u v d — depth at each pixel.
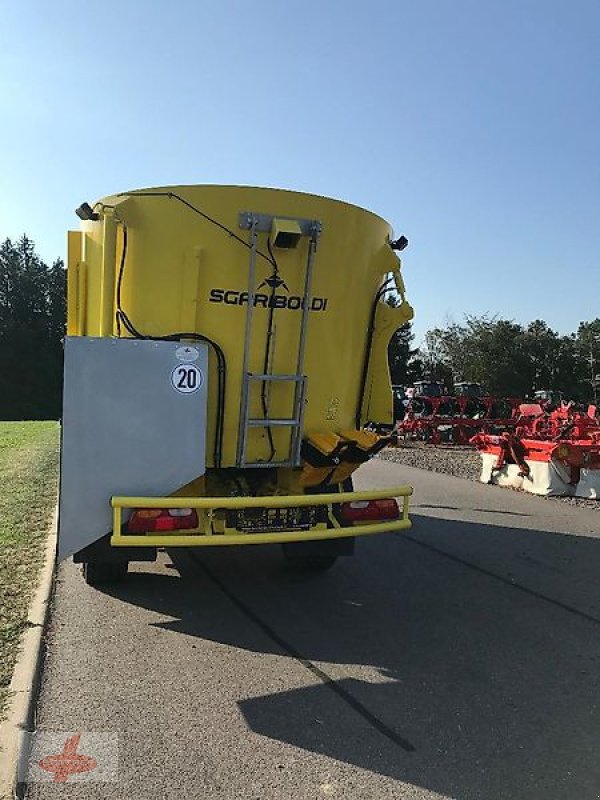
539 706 4.27
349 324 5.99
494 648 5.20
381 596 6.44
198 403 5.08
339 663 4.88
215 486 5.91
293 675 4.66
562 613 6.00
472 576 7.12
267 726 3.95
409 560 7.72
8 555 6.90
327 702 4.27
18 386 59.16
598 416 19.19
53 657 4.82
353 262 5.88
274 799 3.25
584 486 11.73
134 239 5.35
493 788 3.39
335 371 5.96
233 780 3.39
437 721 4.05
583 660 4.99
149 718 3.99
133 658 4.86
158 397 4.98
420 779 3.46
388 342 6.50
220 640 5.25
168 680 4.52
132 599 6.13
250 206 5.38
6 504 9.32
